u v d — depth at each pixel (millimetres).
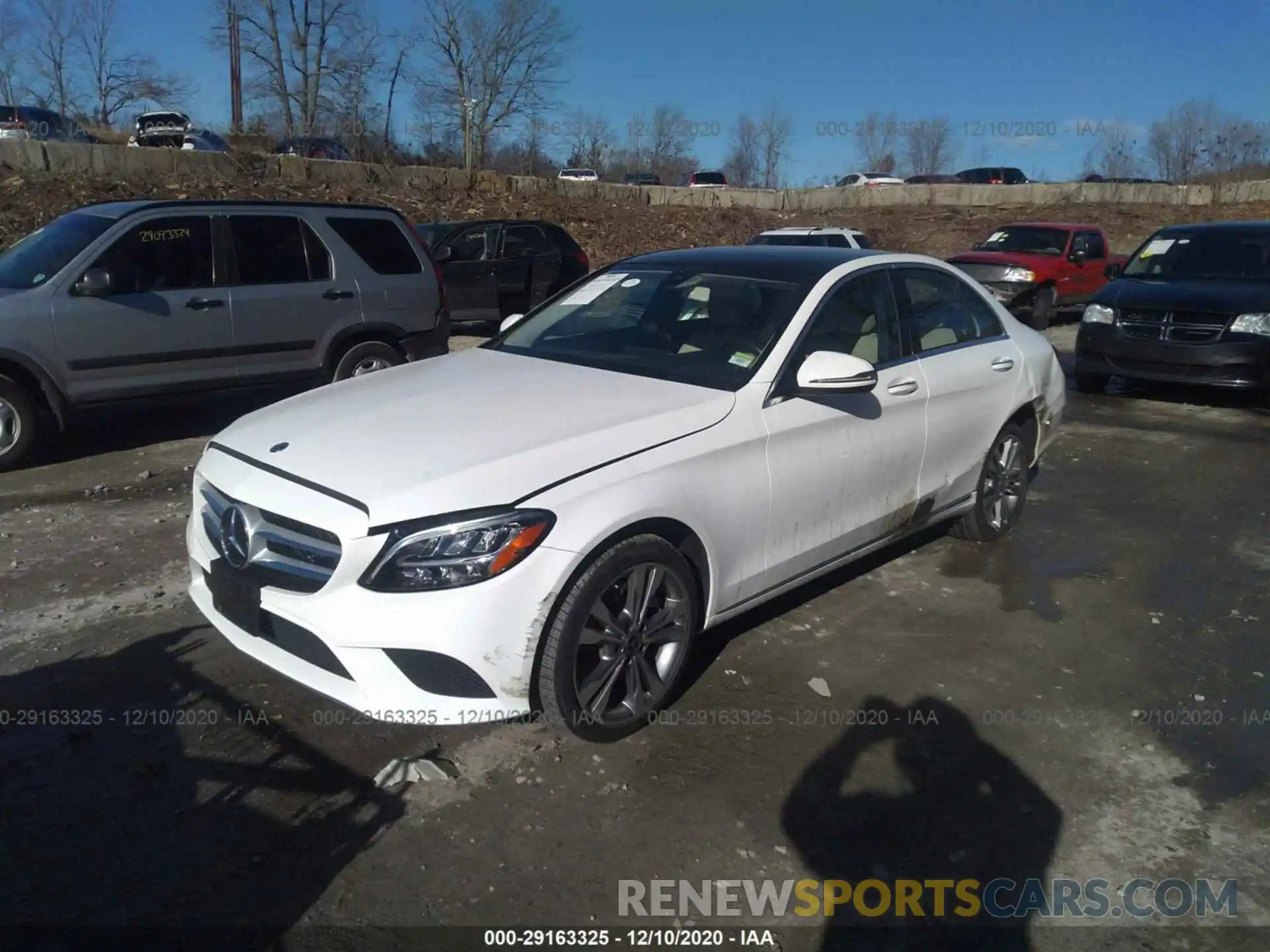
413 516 3020
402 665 3045
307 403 3941
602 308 4645
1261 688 3992
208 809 3053
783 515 3893
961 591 4887
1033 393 5414
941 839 3031
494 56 33000
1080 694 3916
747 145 41500
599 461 3303
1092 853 2986
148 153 17969
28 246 7238
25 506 5863
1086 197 30781
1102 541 5668
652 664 3564
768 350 3986
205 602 3648
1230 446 8031
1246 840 3061
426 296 8344
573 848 2947
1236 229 10531
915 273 4852
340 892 2736
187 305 7039
